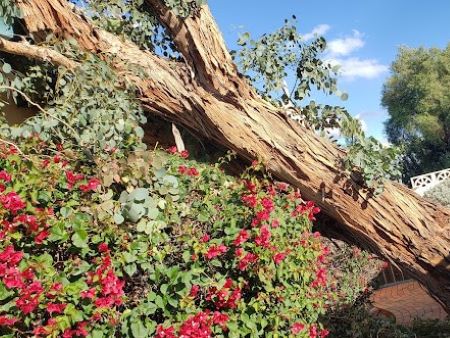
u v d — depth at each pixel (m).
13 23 5.09
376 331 6.08
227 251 3.57
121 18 5.42
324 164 5.03
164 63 5.31
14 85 4.57
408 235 5.05
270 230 3.67
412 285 10.66
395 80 32.78
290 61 5.93
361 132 5.02
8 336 2.55
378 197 5.01
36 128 3.97
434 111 30.47
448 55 31.20
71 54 4.71
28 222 2.76
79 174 3.33
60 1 4.88
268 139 5.07
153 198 3.46
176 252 3.44
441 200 13.20
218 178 4.12
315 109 5.36
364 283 6.54
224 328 3.23
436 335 6.43
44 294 2.65
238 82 5.16
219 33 5.18
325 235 5.76
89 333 2.79
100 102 4.41
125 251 3.05
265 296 3.45
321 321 5.75
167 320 3.02
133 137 4.22
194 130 5.58
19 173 3.04
